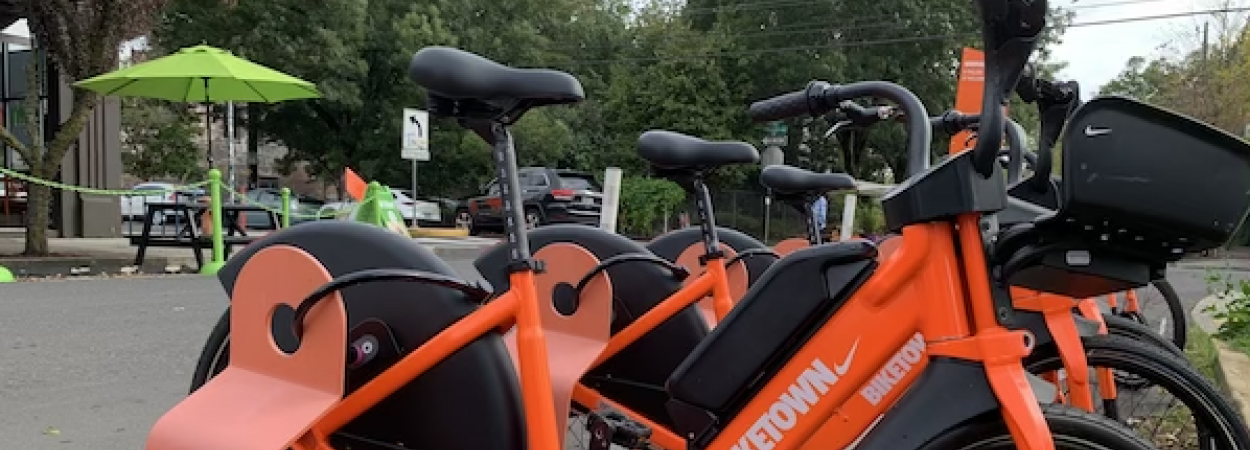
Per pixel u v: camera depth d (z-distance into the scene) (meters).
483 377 2.09
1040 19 1.50
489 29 26.30
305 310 1.94
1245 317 5.10
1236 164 1.55
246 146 33.19
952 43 22.34
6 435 3.61
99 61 10.06
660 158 2.80
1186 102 24.56
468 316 2.03
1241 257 11.48
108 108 13.88
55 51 10.09
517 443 2.11
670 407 2.12
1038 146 2.15
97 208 13.78
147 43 22.23
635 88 23.97
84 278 8.73
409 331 2.07
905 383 1.81
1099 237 1.60
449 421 2.11
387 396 2.09
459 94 1.95
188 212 9.74
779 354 1.94
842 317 1.84
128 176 30.14
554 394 2.62
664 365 2.88
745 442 1.97
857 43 22.64
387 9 25.09
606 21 30.89
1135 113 1.53
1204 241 1.57
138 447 3.52
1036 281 1.67
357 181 7.97
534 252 2.88
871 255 1.83
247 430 1.94
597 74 29.36
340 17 23.34
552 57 27.81
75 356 5.06
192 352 5.27
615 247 2.92
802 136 23.72
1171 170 1.53
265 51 22.95
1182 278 10.41
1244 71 21.23
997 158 1.63
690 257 3.45
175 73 9.11
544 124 25.34
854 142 23.72
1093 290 1.71
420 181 26.86
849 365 1.82
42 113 13.10
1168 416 2.49
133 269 9.70
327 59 23.14
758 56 22.86
